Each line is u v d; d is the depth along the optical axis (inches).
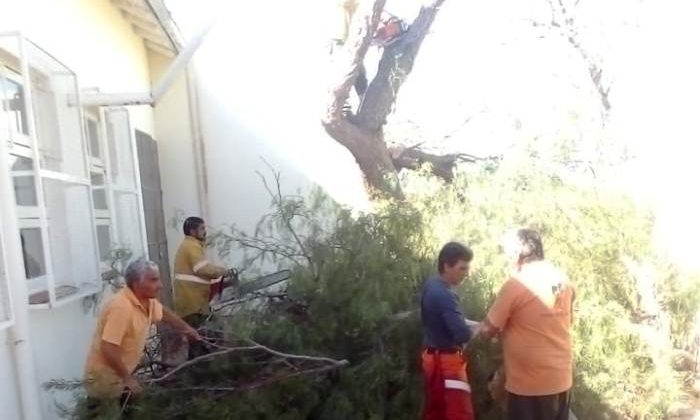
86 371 163.2
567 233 217.3
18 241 161.9
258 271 215.5
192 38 248.8
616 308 206.2
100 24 286.5
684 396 212.2
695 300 221.8
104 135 254.5
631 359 203.2
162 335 190.4
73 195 204.2
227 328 183.5
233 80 383.2
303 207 213.3
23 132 182.5
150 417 162.1
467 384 169.6
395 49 345.4
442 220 218.1
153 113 381.7
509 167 231.6
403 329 185.8
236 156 383.6
